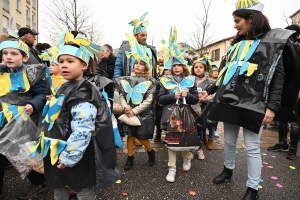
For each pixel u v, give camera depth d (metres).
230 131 2.47
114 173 1.67
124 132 2.79
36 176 2.25
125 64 3.32
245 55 2.07
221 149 3.72
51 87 2.25
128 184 2.47
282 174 2.80
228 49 2.37
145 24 3.29
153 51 3.43
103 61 4.43
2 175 2.16
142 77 2.94
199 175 2.73
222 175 2.56
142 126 2.78
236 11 2.17
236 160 3.23
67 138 1.56
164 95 2.80
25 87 2.04
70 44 1.62
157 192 2.33
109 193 2.29
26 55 2.11
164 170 2.86
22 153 1.93
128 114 2.75
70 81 1.63
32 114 2.13
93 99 1.55
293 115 2.18
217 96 2.23
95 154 1.53
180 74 2.97
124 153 3.43
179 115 2.61
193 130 2.60
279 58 1.90
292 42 1.96
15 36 2.08
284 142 3.68
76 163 1.51
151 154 2.97
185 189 2.40
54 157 1.50
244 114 2.02
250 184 2.15
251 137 2.13
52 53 2.48
